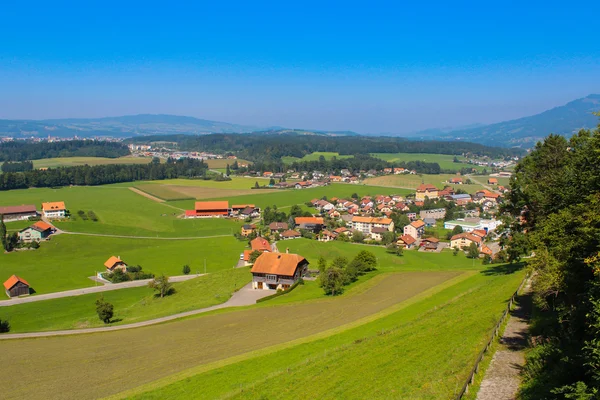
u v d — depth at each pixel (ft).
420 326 162.09
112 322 275.39
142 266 448.65
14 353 205.26
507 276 239.50
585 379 80.84
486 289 213.05
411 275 306.14
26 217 625.41
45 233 537.24
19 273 419.95
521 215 232.32
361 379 117.08
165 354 181.37
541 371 93.61
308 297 278.67
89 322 276.21
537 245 153.28
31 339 237.66
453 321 159.53
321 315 221.05
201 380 140.05
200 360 166.81
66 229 574.56
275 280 333.42
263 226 650.02
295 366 138.62
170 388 136.26
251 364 150.30
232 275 370.94
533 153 229.45
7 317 301.02
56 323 285.43
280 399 113.91
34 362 186.80
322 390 114.11
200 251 505.66
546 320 127.34
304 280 346.54
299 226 645.51
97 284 395.55
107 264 430.20
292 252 488.85
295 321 213.87
